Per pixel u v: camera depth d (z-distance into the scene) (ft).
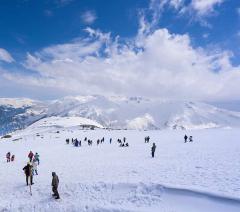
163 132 336.49
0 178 103.65
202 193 65.31
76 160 138.10
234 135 249.75
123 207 65.26
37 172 110.32
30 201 75.46
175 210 61.82
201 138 231.50
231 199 61.26
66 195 77.15
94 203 69.26
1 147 242.78
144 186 73.41
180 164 104.68
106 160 131.03
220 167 94.17
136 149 176.35
